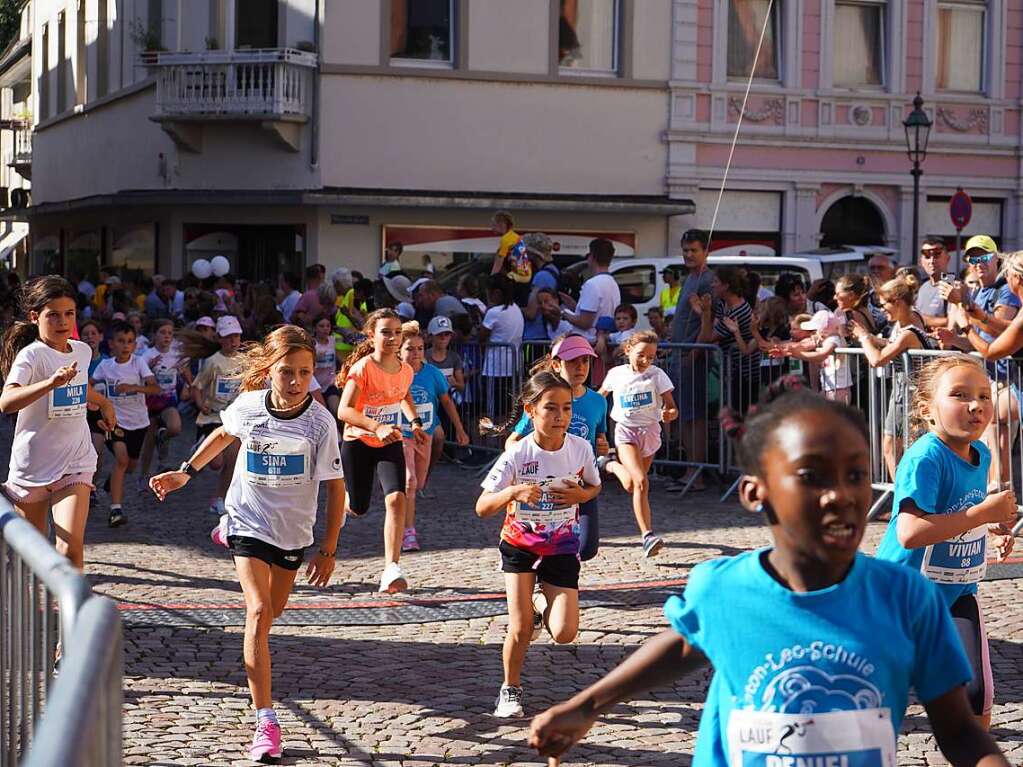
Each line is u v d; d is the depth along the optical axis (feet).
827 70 90.53
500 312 53.52
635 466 33.99
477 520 40.24
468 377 54.03
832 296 51.13
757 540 36.50
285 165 85.40
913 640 9.34
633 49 87.61
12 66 137.28
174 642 25.72
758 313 44.55
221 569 32.89
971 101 92.84
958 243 73.87
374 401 29.81
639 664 9.75
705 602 9.51
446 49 85.92
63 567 11.37
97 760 8.18
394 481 29.09
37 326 25.94
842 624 9.20
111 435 38.42
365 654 25.14
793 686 9.20
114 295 70.44
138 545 35.99
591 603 29.22
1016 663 24.38
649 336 34.71
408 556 34.71
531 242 60.85
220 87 84.23
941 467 15.96
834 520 8.73
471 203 84.02
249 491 20.53
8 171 158.10
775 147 90.02
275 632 26.63
